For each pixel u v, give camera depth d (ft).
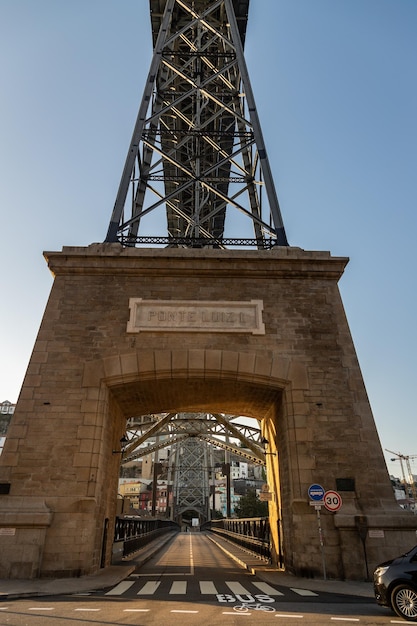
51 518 47.96
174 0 95.14
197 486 387.55
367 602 35.14
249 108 83.30
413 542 47.80
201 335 59.21
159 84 92.94
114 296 61.57
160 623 26.43
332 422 54.65
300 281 63.77
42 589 39.22
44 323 59.16
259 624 26.40
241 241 71.72
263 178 76.18
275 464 65.51
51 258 63.21
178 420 160.86
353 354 58.85
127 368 56.70
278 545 61.72
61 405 54.13
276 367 57.52
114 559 71.36
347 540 48.34
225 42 93.71
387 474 52.08
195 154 88.28
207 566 68.85
